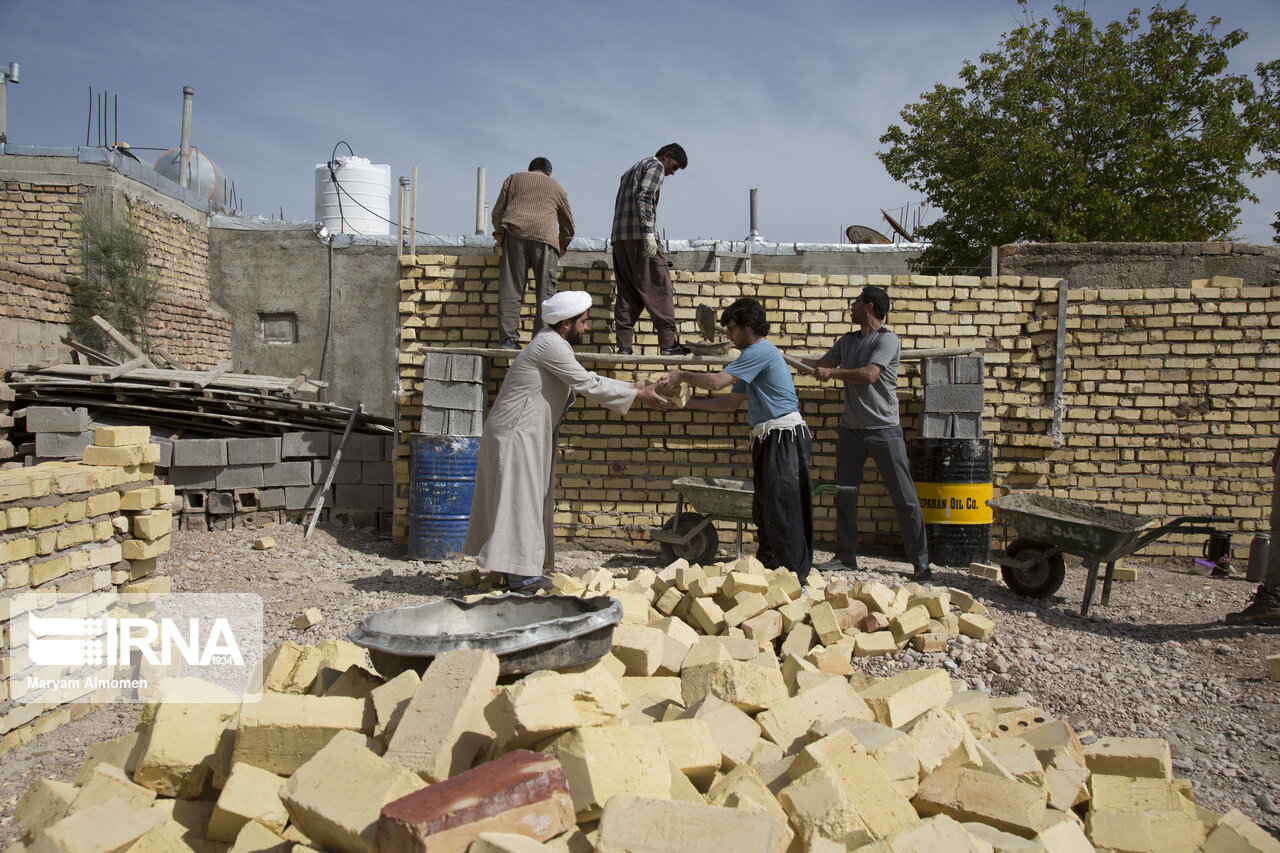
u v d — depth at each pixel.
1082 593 6.53
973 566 6.53
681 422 7.82
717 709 2.93
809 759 2.53
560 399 5.21
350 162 15.25
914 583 5.96
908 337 7.80
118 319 11.66
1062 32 19.16
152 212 12.84
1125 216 17.47
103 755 2.83
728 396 5.79
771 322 7.79
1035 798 2.63
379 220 15.47
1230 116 18.19
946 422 7.37
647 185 7.00
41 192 12.28
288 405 8.79
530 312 7.76
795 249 12.87
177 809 2.53
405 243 13.27
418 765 2.27
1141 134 17.94
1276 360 7.70
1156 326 7.78
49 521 3.78
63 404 8.63
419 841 1.89
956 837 2.32
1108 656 4.84
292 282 13.83
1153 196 18.14
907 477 6.28
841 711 3.13
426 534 7.10
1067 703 4.20
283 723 2.54
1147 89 18.55
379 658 2.98
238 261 13.92
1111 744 3.20
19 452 8.52
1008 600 5.99
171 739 2.62
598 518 7.78
